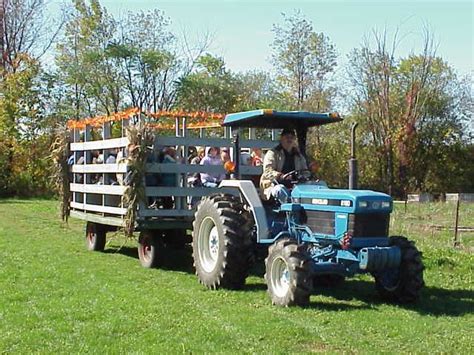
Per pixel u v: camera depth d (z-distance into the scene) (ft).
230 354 20.26
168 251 38.17
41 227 57.77
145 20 145.07
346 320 24.58
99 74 140.77
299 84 154.92
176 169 36.70
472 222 63.67
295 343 21.66
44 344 21.20
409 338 22.43
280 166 31.07
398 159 151.74
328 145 150.20
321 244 27.96
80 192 44.68
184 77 146.30
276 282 27.53
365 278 33.55
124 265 37.37
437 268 35.55
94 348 20.71
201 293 29.50
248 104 151.12
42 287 30.12
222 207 30.83
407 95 153.28
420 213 73.36
